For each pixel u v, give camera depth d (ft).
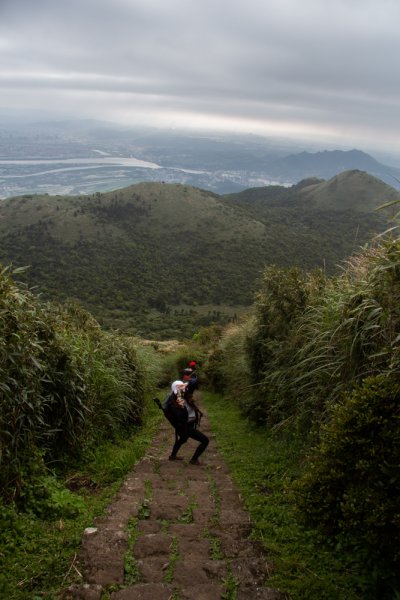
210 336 88.79
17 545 12.26
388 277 13.78
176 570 11.00
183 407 23.22
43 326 19.44
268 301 28.76
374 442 10.19
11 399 14.56
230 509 15.87
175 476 20.43
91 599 9.75
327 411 16.89
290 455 21.06
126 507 15.28
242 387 37.73
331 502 10.50
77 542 12.41
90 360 25.09
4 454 14.23
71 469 19.84
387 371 12.54
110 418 25.79
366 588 10.09
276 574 10.98
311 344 19.07
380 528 9.32
